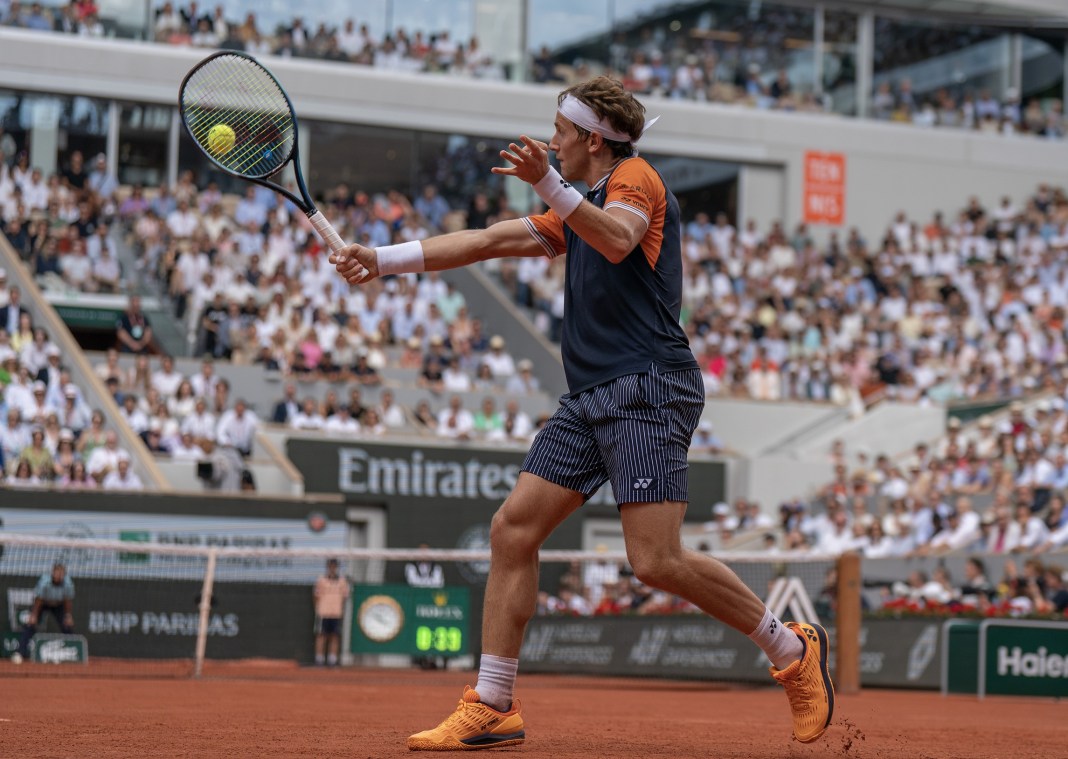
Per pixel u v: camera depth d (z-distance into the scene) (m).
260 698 9.38
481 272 27.22
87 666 15.73
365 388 22.50
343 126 28.72
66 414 19.47
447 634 17.86
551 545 21.80
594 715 8.26
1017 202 33.59
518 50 30.27
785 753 4.91
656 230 4.50
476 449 21.55
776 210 31.92
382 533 21.08
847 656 13.92
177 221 24.64
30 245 23.14
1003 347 27.00
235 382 21.89
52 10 26.62
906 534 20.64
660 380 4.46
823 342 27.30
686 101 31.39
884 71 33.34
